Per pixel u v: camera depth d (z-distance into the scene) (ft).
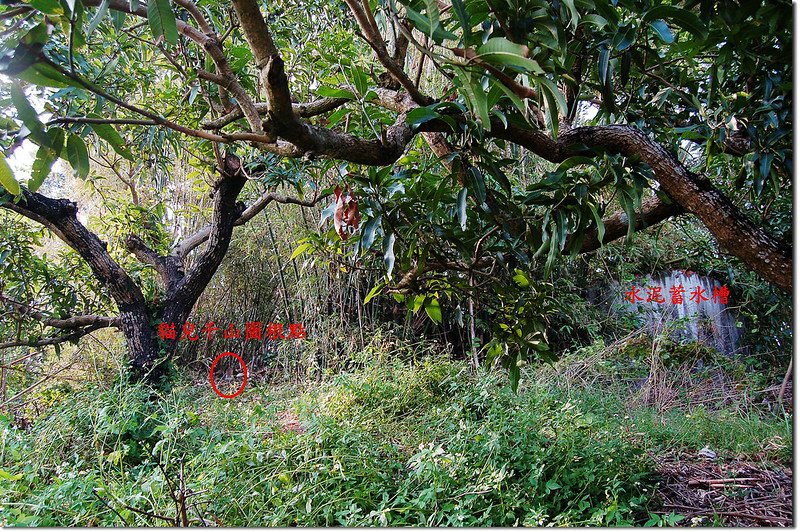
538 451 7.50
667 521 6.24
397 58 4.22
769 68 4.89
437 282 5.72
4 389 12.26
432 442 8.54
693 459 9.11
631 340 14.73
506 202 5.12
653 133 6.32
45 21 2.31
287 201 12.60
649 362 13.99
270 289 17.29
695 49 4.68
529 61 2.70
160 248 14.12
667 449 9.52
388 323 15.29
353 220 4.14
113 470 8.11
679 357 14.39
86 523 6.04
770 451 9.23
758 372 13.82
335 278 14.57
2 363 12.55
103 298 13.16
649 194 5.74
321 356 14.97
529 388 11.82
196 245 14.39
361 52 9.89
